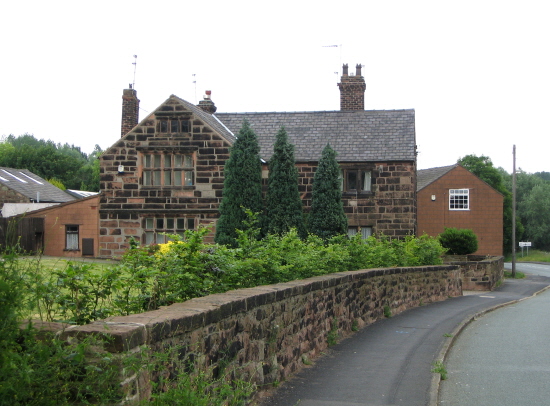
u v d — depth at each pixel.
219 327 6.30
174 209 29.12
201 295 7.84
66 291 6.72
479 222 49.19
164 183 29.39
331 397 7.79
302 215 27.88
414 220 30.25
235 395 6.25
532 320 17.03
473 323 16.19
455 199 49.47
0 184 52.50
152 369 4.73
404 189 29.44
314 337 10.21
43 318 6.12
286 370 8.64
